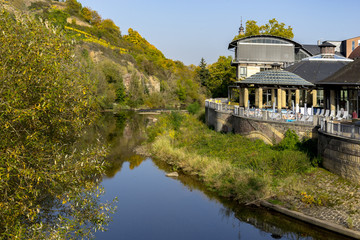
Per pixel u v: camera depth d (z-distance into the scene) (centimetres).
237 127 2909
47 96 877
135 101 7962
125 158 2856
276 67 2931
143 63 10250
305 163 1923
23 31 934
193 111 5734
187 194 1952
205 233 1483
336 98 2678
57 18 9531
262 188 1755
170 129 3638
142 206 1802
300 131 2211
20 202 850
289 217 1514
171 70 11956
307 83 2739
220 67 6312
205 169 2217
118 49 9631
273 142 2397
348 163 1639
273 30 5641
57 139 1029
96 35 10806
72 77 1012
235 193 1833
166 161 2709
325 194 1591
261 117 2594
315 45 5828
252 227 1507
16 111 808
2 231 873
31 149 919
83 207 1066
